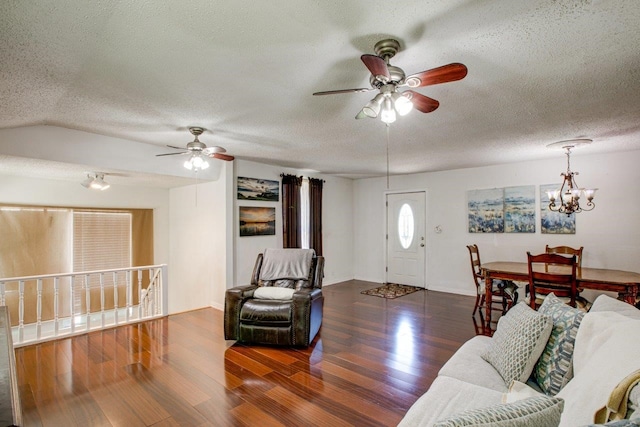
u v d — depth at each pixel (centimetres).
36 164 351
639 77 217
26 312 460
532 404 90
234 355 323
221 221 491
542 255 343
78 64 192
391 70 182
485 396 157
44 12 140
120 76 210
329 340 362
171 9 143
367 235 726
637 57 190
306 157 491
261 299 364
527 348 173
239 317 354
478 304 463
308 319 339
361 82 223
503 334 195
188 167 355
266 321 341
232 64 196
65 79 211
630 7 143
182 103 260
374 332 387
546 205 499
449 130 342
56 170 394
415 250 650
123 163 384
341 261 711
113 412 227
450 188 601
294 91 238
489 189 554
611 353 125
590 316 157
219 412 228
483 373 183
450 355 321
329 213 683
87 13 143
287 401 241
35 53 176
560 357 163
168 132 349
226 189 486
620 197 444
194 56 186
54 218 488
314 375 281
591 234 463
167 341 360
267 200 553
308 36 167
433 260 621
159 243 602
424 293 593
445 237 606
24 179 454
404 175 664
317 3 141
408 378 275
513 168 530
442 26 159
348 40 171
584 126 328
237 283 502
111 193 541
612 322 146
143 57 186
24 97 235
